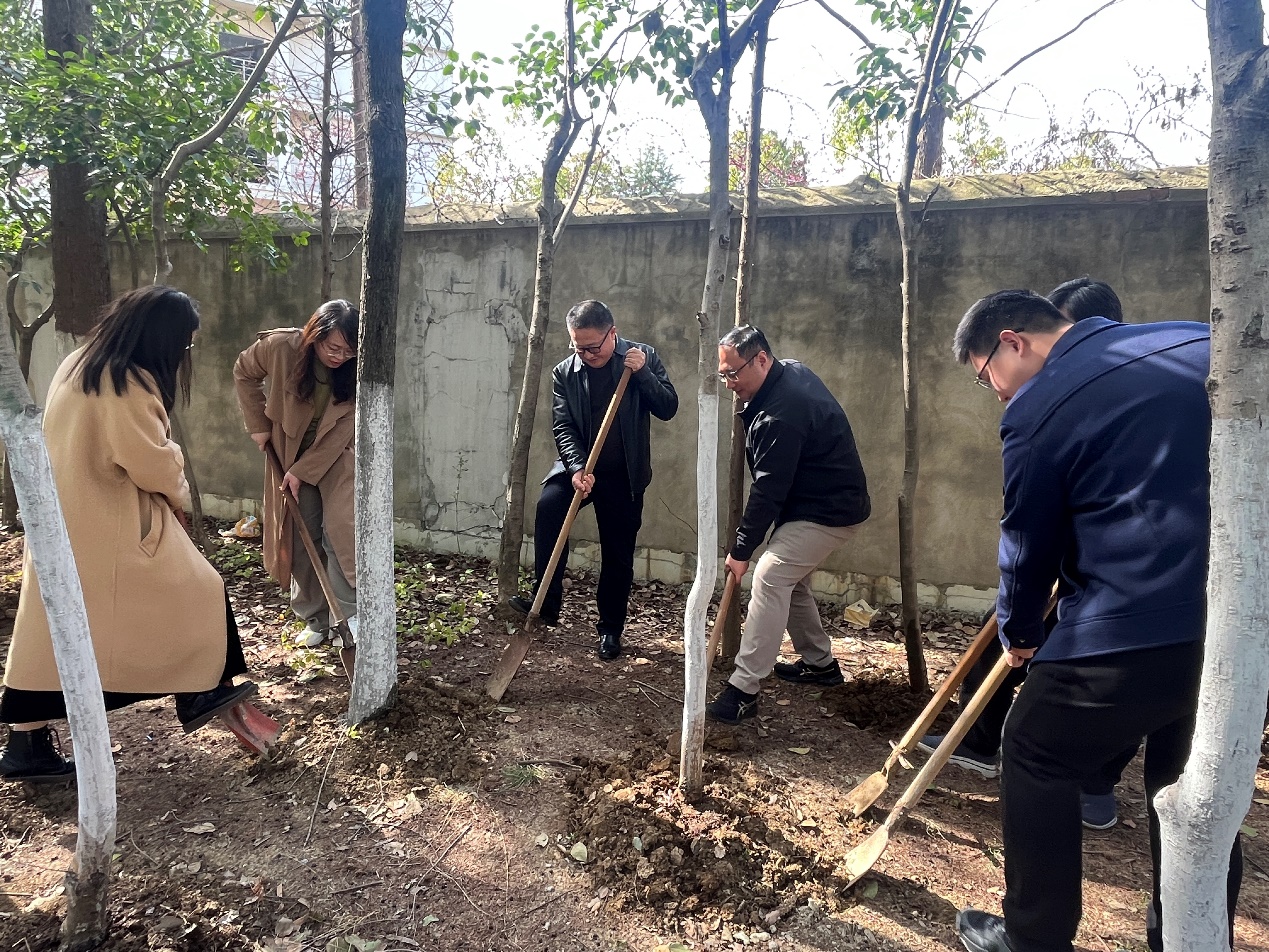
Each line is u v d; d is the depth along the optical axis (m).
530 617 3.37
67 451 2.25
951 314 4.16
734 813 2.34
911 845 2.37
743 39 2.17
